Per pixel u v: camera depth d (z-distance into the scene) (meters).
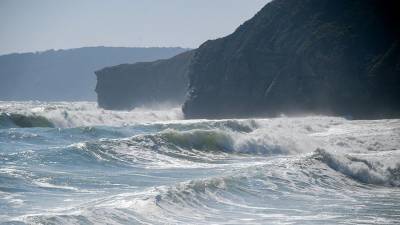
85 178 81.44
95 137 138.75
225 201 69.12
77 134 137.75
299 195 76.38
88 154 103.12
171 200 64.50
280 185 80.50
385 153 112.00
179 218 59.53
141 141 118.19
